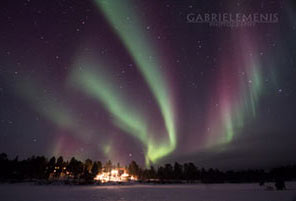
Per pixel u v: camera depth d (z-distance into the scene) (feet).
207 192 83.61
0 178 154.51
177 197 64.44
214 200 55.62
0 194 70.85
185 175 243.81
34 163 177.99
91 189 104.83
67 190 95.55
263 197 61.72
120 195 71.97
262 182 136.56
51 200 56.34
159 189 105.29
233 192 81.76
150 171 242.99
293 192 76.38
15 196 65.72
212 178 233.55
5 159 169.17
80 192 84.48
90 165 207.82
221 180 224.74
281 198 59.11
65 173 192.65
